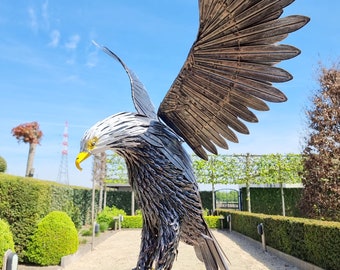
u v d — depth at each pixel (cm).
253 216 1080
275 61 223
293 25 208
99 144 242
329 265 575
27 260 718
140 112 287
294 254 734
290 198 1781
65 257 728
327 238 580
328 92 959
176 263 778
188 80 248
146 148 254
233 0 205
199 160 1794
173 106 264
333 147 920
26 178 765
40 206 747
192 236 276
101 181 1648
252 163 1761
